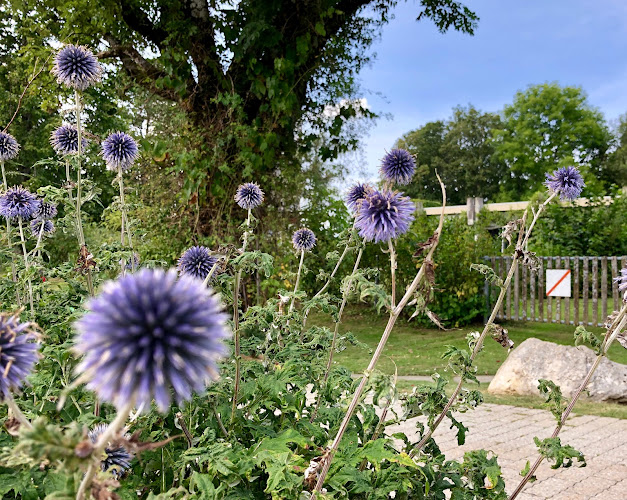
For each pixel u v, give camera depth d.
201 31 10.74
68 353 2.46
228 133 10.59
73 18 10.96
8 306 3.78
